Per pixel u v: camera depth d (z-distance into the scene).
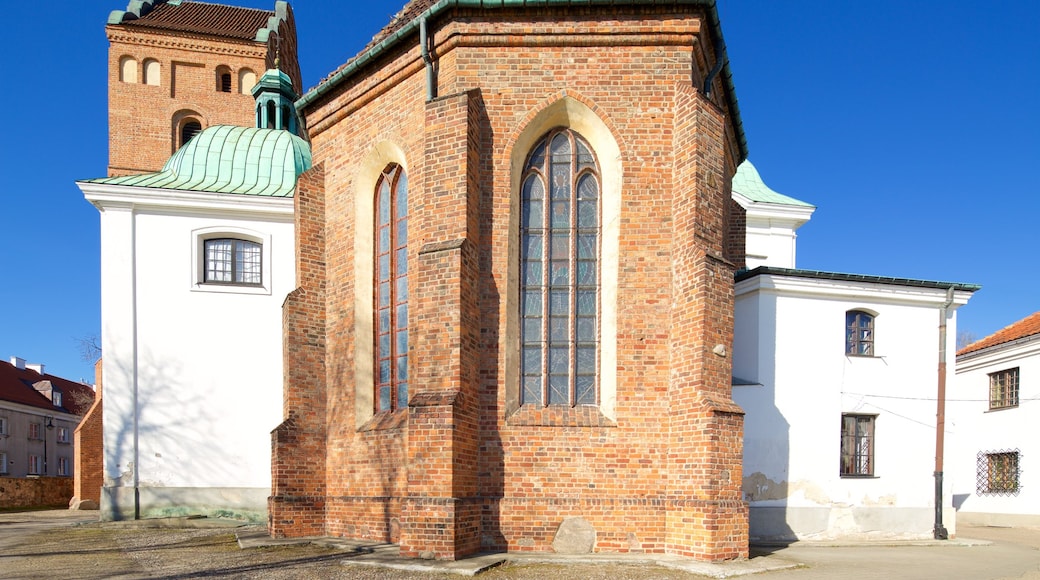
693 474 11.63
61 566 11.68
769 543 16.03
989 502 25.22
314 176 15.86
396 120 14.09
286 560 11.74
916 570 11.95
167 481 19.45
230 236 20.67
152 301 19.92
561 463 12.16
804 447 17.03
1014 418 24.39
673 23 12.64
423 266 12.10
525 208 13.05
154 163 33.00
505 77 12.81
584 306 12.90
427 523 11.21
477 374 12.20
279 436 14.55
